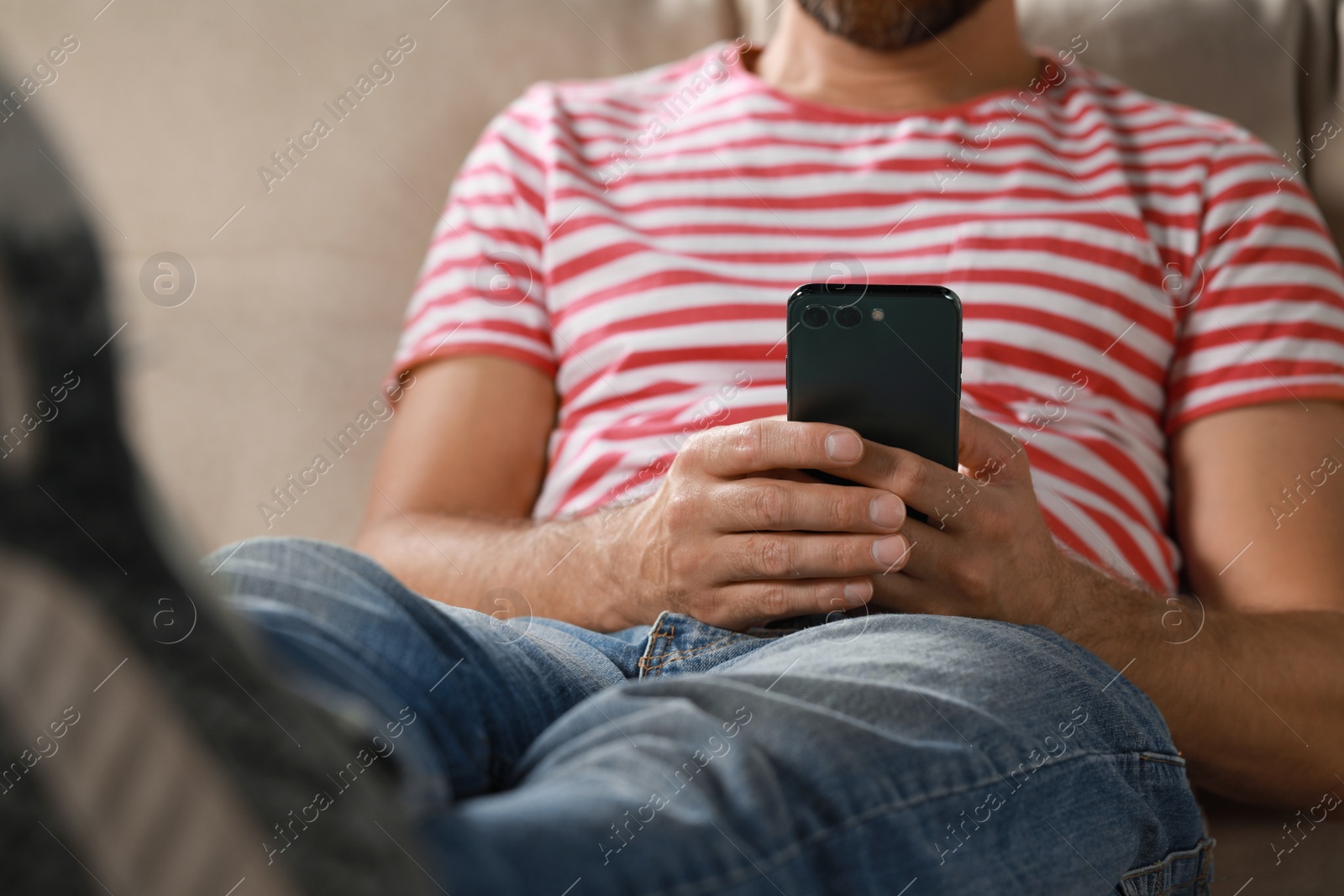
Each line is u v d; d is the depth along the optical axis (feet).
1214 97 4.23
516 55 4.44
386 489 3.52
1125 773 1.92
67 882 0.96
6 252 0.95
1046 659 2.02
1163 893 2.01
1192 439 3.39
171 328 4.07
